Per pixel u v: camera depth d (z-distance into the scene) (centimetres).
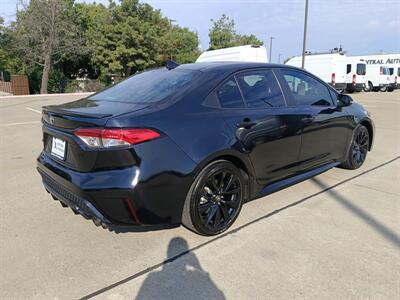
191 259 275
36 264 268
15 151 648
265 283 244
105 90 365
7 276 253
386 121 1023
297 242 299
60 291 237
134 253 284
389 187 434
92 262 271
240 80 333
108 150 251
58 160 298
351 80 2425
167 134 268
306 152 395
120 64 2786
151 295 233
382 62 3216
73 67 3150
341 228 324
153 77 349
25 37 2389
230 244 296
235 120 310
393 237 308
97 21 2878
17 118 1118
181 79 319
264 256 278
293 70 396
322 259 273
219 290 238
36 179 472
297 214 354
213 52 1808
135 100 299
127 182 253
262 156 338
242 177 328
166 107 279
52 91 2777
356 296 230
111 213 260
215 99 307
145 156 257
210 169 293
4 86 2684
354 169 505
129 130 252
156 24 3053
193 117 286
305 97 400
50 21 2383
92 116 260
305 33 2019
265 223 334
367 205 377
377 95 2289
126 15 2838
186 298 230
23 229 324
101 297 231
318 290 237
